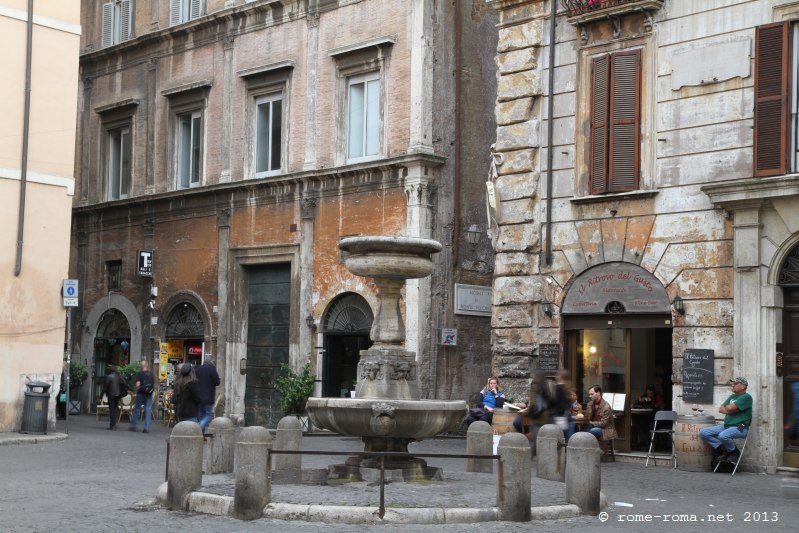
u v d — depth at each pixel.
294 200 29.94
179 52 34.06
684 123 21.30
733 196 19.97
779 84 19.92
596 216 22.50
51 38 26.53
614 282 22.14
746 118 20.41
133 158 35.56
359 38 28.61
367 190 28.06
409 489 13.66
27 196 25.95
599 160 22.45
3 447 22.75
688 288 20.91
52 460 19.89
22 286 25.69
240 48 31.97
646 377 21.98
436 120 27.30
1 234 25.38
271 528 11.48
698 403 20.44
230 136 32.06
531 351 23.34
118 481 16.09
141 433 27.95
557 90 23.34
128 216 35.50
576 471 13.00
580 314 22.66
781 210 19.59
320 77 29.53
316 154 29.47
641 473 19.00
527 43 23.91
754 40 20.36
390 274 15.09
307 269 29.39
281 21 30.72
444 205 27.36
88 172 37.41
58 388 26.09
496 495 12.78
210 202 32.44
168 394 31.17
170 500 12.99
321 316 28.81
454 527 11.66
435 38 27.41
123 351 35.88
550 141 23.30
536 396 18.80
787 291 19.89
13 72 25.78
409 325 26.72
